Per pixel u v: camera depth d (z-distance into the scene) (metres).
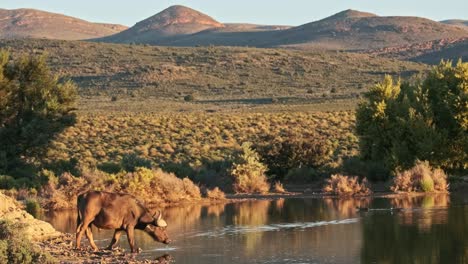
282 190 50.88
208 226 33.84
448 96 52.38
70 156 69.75
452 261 24.19
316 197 46.97
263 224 34.22
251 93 176.38
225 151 74.81
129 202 26.56
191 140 83.31
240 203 44.53
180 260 24.92
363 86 182.50
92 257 25.00
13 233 24.50
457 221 33.25
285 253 26.05
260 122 98.31
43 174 48.59
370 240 28.67
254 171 51.72
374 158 54.75
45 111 56.44
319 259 24.84
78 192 44.03
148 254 26.12
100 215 26.17
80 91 182.00
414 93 54.28
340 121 98.62
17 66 57.75
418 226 32.09
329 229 31.98
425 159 51.78
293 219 35.88
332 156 64.75
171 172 52.03
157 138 85.00
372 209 39.12
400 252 25.97
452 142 52.41
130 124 97.00
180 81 191.88
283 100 155.62
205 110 137.00
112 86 186.75
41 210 41.41
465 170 53.12
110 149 75.88
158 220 26.69
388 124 54.00
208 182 52.19
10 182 46.62
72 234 31.69
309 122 98.00
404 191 48.59
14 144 55.78
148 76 193.75
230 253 26.20
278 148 57.91
